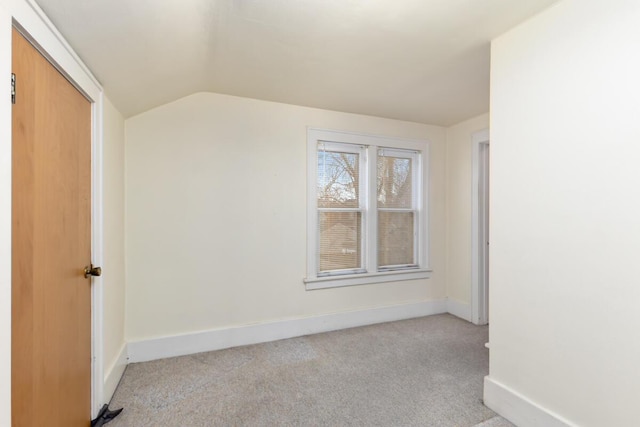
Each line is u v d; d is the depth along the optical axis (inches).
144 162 95.8
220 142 105.0
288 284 114.9
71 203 56.1
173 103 99.2
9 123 35.9
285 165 114.3
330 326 121.3
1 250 34.5
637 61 49.4
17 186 40.0
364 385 82.3
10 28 36.2
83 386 61.5
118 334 85.2
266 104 111.2
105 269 73.3
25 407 41.4
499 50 70.6
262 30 66.9
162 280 97.8
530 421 64.0
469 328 123.9
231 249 106.5
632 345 50.1
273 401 75.1
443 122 137.8
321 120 120.0
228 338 105.2
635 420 49.7
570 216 58.1
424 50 76.6
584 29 55.7
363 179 130.5
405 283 136.7
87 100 64.2
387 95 106.3
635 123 49.7
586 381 55.7
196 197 101.9
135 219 94.9
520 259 66.7
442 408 72.6
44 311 46.5
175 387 80.9
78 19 47.9
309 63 83.0
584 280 56.1
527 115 65.0
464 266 135.7
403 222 139.6
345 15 62.0
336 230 125.7
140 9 51.3
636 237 49.6
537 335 63.4
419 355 99.7
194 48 72.2
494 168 71.9
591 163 55.0
